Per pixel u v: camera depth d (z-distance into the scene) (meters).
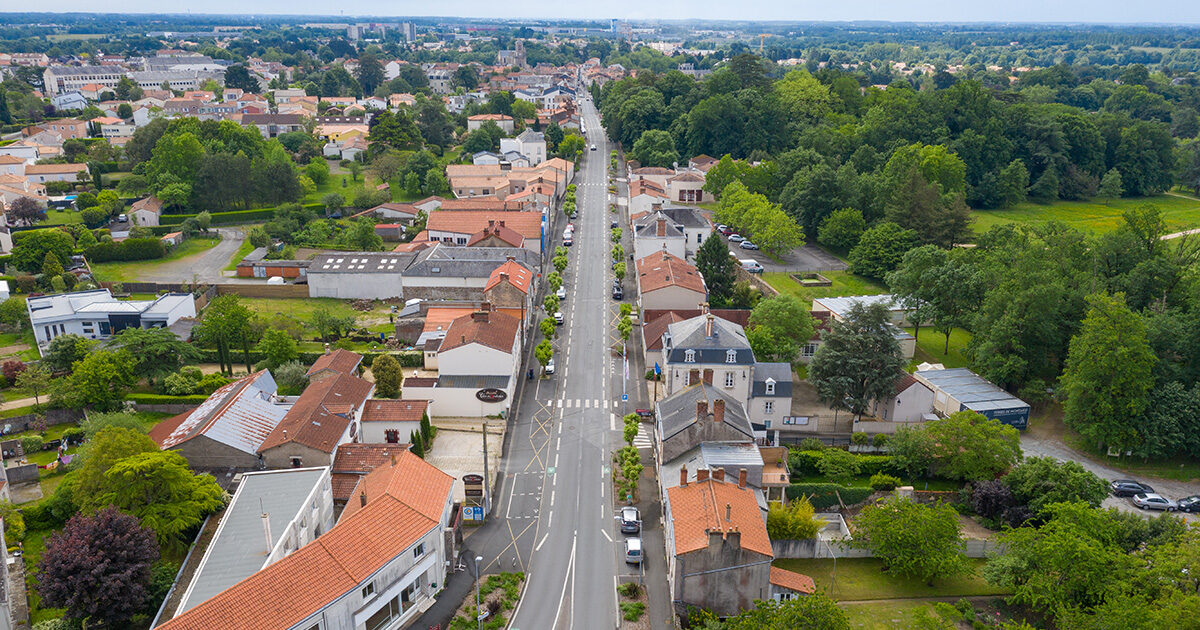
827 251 192.25
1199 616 64.75
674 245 166.38
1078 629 70.44
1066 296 120.94
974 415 97.94
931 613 77.19
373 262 159.62
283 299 158.25
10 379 118.75
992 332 117.62
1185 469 104.62
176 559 77.88
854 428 108.19
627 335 131.25
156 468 77.31
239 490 80.69
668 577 80.25
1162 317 113.56
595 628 73.00
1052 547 75.81
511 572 80.62
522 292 135.75
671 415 95.38
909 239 168.88
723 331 108.56
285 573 63.31
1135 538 82.81
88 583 65.50
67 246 171.25
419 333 136.75
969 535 89.38
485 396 110.75
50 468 95.75
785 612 67.06
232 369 127.06
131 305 139.62
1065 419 109.44
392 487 75.69
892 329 108.81
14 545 80.50
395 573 69.81
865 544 83.38
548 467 100.06
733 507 77.38
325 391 100.75
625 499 93.44
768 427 108.50
